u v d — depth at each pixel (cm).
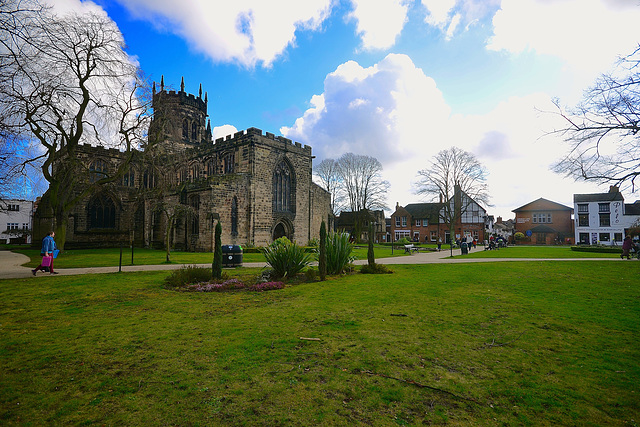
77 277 1566
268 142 4234
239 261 2122
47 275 1641
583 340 698
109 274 1680
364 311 923
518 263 2228
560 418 423
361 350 631
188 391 475
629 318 848
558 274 1638
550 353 630
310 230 4834
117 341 677
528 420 418
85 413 420
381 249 4722
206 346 649
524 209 7556
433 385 501
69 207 3189
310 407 437
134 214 4506
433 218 7606
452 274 1677
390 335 717
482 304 1004
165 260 2505
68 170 3105
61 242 3134
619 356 614
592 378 530
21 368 550
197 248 3803
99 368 550
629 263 2153
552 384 510
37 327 774
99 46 2662
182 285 1366
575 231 6612
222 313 909
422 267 2038
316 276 1619
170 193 4269
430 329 762
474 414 429
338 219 8288
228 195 3794
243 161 4147
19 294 1157
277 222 4325
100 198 4862
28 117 1739
